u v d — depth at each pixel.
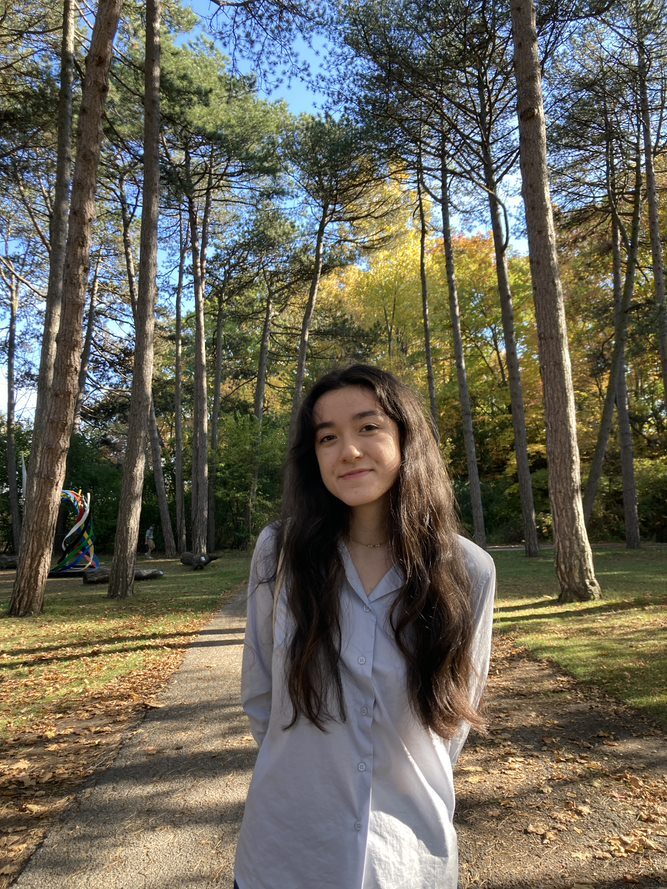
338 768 1.14
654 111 16.48
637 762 3.63
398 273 29.61
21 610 10.33
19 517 32.00
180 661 6.71
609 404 19.70
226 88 19.28
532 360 28.94
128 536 12.66
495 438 30.19
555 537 9.34
